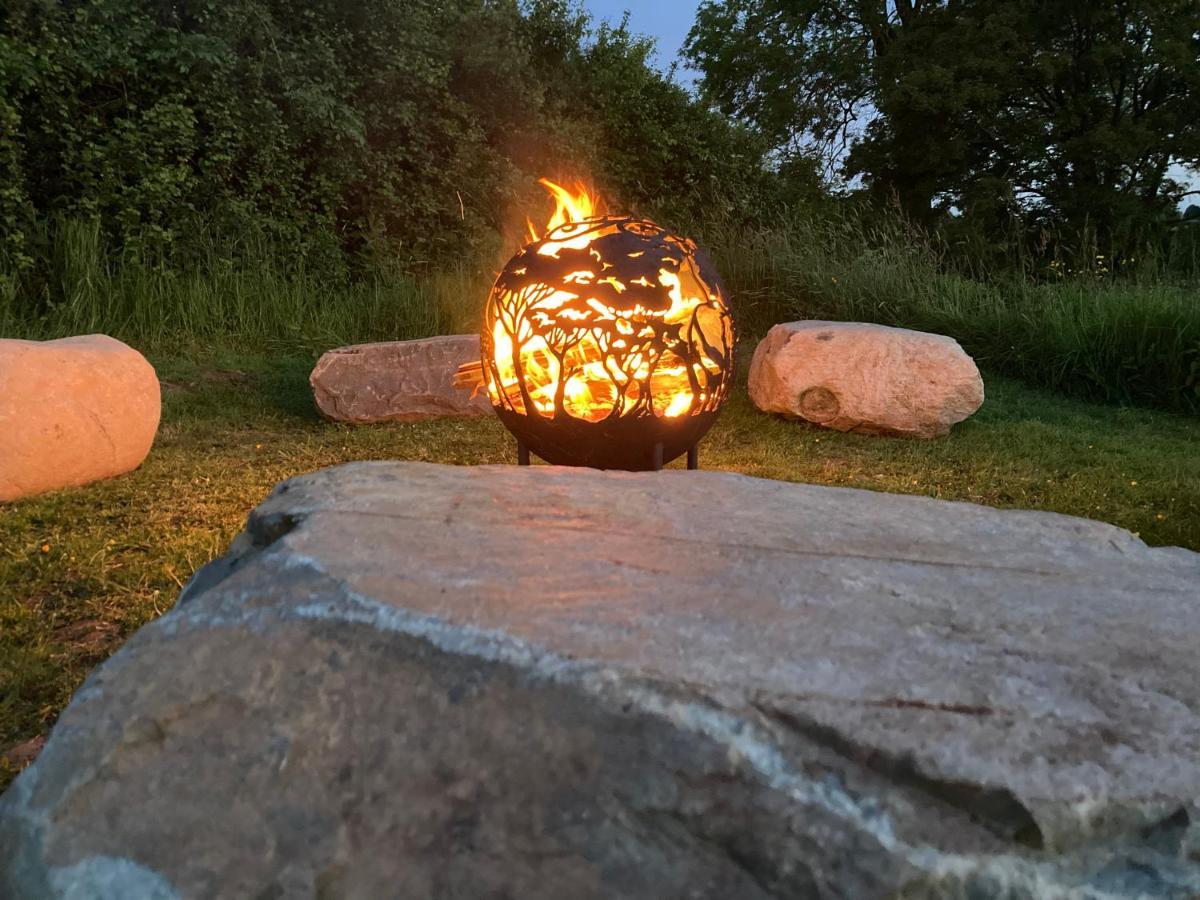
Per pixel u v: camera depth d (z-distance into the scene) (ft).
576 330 8.84
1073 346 23.95
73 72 23.65
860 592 4.00
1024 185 55.62
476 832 2.80
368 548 4.02
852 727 2.94
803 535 4.70
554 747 2.92
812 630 3.56
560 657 3.12
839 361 18.65
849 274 28.91
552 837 2.77
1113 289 26.78
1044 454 17.19
